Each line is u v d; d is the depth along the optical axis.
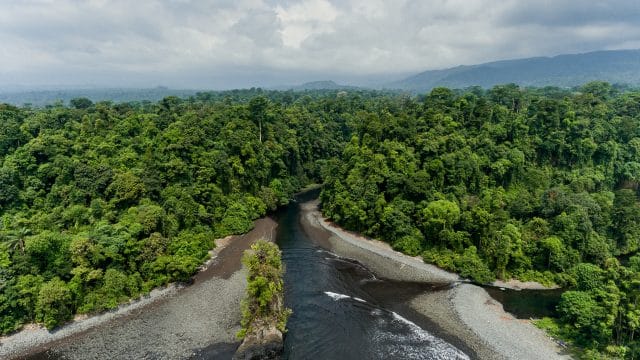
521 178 89.94
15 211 68.12
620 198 77.19
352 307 57.66
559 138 95.00
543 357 46.72
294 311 56.53
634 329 46.62
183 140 85.75
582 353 47.28
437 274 67.94
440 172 83.31
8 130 78.38
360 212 83.12
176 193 78.38
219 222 85.81
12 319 50.22
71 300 53.72
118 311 55.44
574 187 86.75
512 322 54.03
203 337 50.00
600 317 47.38
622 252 73.69
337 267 71.12
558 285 64.31
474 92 175.50
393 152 86.88
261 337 47.66
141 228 64.38
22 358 46.66
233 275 65.81
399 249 77.56
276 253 52.72
